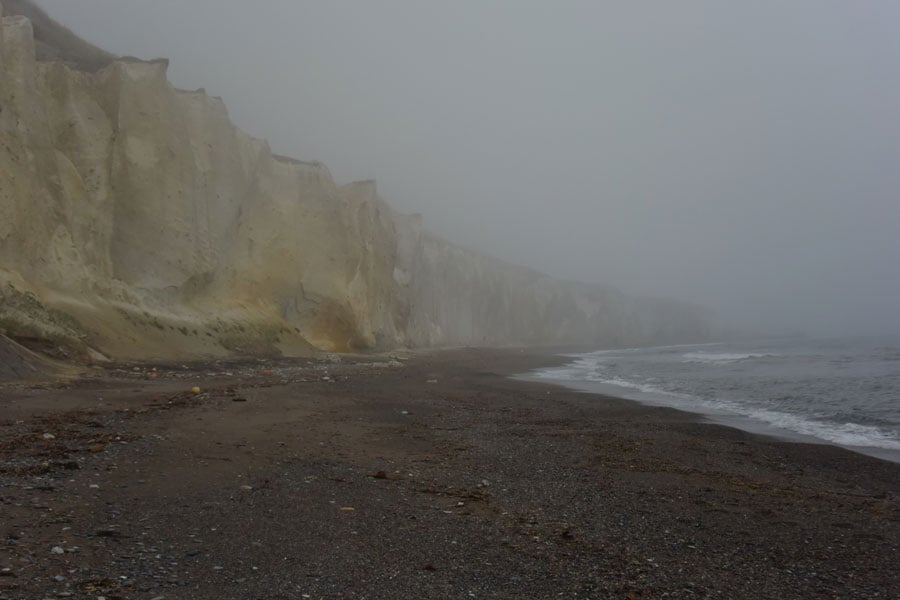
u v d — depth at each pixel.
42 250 22.17
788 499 8.74
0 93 21.73
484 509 7.64
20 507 6.36
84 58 31.31
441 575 5.32
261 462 9.43
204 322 28.30
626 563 5.86
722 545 6.57
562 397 21.97
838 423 16.44
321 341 36.84
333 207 40.56
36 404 12.91
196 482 8.02
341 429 13.05
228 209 33.09
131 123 27.64
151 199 27.59
